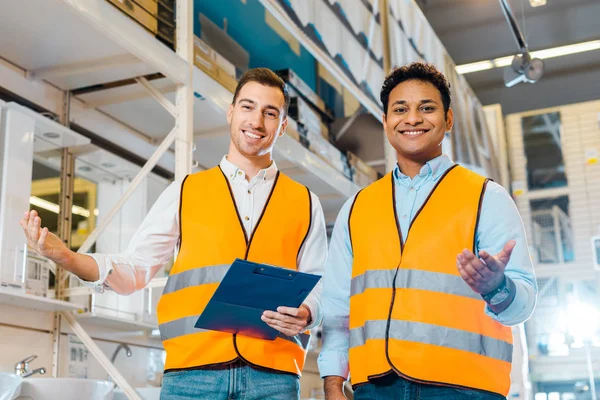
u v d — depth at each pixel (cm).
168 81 358
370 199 186
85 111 382
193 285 190
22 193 305
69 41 320
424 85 183
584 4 923
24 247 299
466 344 162
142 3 327
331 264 192
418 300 166
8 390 244
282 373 188
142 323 384
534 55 1002
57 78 354
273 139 206
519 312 155
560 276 1011
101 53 332
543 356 991
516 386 385
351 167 578
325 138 577
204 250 192
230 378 183
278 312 178
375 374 166
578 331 983
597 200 1016
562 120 1050
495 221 168
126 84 358
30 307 317
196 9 495
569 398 966
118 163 393
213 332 186
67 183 368
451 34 995
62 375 334
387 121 186
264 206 202
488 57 1018
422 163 183
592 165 1027
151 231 198
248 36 563
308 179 525
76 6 278
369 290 174
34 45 324
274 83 208
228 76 416
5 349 305
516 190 1052
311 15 432
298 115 518
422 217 174
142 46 314
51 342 333
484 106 1080
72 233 368
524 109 1070
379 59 529
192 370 185
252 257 193
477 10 954
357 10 500
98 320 360
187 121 339
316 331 605
